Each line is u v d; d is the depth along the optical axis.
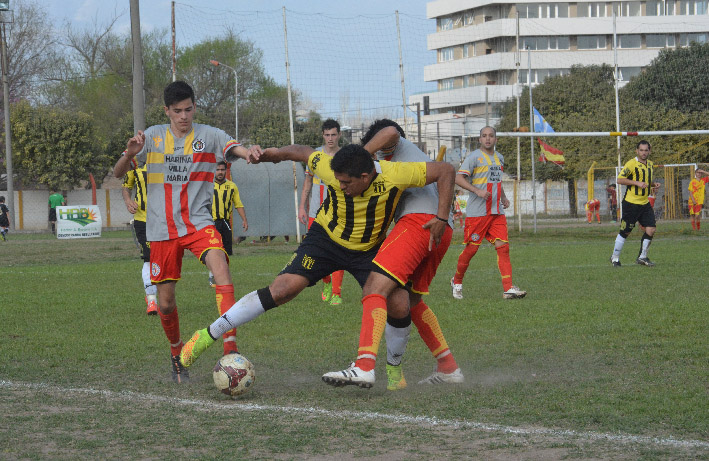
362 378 8.41
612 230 48.84
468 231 17.41
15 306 17.03
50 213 65.00
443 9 150.12
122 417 7.72
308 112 52.53
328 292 17.30
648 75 84.62
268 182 45.00
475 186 17.70
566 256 29.47
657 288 18.30
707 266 23.73
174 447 6.65
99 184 88.56
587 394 8.45
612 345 11.37
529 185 86.81
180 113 9.73
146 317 15.34
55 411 8.00
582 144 70.12
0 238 57.81
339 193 8.79
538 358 10.67
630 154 67.31
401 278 8.82
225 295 9.62
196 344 9.15
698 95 82.12
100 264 30.78
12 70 90.94
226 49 92.94
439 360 9.38
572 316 14.29
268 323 14.23
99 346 12.09
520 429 7.10
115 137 91.12
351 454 6.40
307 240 9.26
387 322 9.10
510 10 142.88
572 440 6.72
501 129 88.19
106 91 105.19
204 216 9.91
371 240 9.04
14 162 81.56
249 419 7.61
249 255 34.03
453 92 144.25
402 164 8.83
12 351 11.62
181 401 8.47
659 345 11.29
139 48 36.69
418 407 8.08
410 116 46.72
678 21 141.50
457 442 6.72
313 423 7.43
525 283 20.31
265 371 10.20
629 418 7.43
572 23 140.75
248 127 71.50
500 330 13.09
